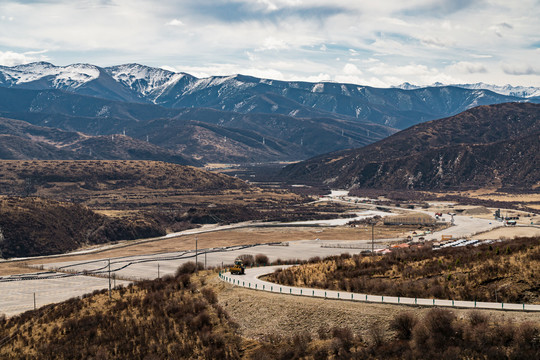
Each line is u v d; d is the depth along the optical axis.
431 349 75.19
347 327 84.50
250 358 85.56
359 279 103.25
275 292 101.25
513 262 97.75
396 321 81.06
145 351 94.25
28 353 100.19
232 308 100.19
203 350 91.38
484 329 74.94
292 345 85.44
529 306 82.75
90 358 94.25
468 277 96.00
